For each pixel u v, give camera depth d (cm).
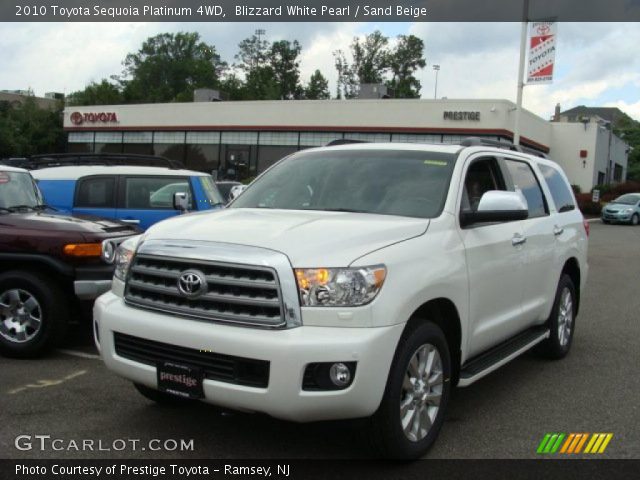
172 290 378
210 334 356
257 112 3631
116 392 515
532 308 562
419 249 399
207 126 3772
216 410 476
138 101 7362
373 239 384
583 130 3734
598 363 647
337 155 524
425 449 404
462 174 475
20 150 5297
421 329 391
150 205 915
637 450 429
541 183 614
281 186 510
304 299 352
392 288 366
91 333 712
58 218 642
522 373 606
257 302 353
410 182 471
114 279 428
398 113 3306
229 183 1967
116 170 920
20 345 597
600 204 3597
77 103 6744
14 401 490
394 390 369
